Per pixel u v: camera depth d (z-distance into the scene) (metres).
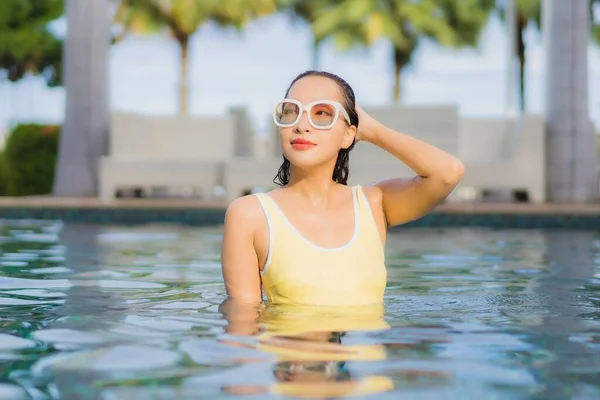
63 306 2.34
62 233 6.03
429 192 2.37
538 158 9.44
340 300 2.25
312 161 2.24
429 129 9.34
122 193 11.54
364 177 9.03
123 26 31.98
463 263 3.97
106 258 4.07
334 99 2.28
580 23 9.98
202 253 4.39
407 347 1.70
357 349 1.67
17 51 22.16
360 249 2.30
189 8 31.36
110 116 10.34
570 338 1.83
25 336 1.83
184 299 2.49
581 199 9.91
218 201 9.55
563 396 1.31
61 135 10.66
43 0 22.27
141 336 1.82
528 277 3.31
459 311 2.26
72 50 10.59
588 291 2.82
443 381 1.40
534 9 27.66
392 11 32.72
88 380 1.41
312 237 2.27
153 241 5.29
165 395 1.31
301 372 1.46
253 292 2.30
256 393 1.32
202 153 10.58
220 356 1.59
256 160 9.45
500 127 10.92
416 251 4.71
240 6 31.86
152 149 10.49
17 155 12.62
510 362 1.56
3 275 3.24
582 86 9.99
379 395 1.31
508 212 7.65
